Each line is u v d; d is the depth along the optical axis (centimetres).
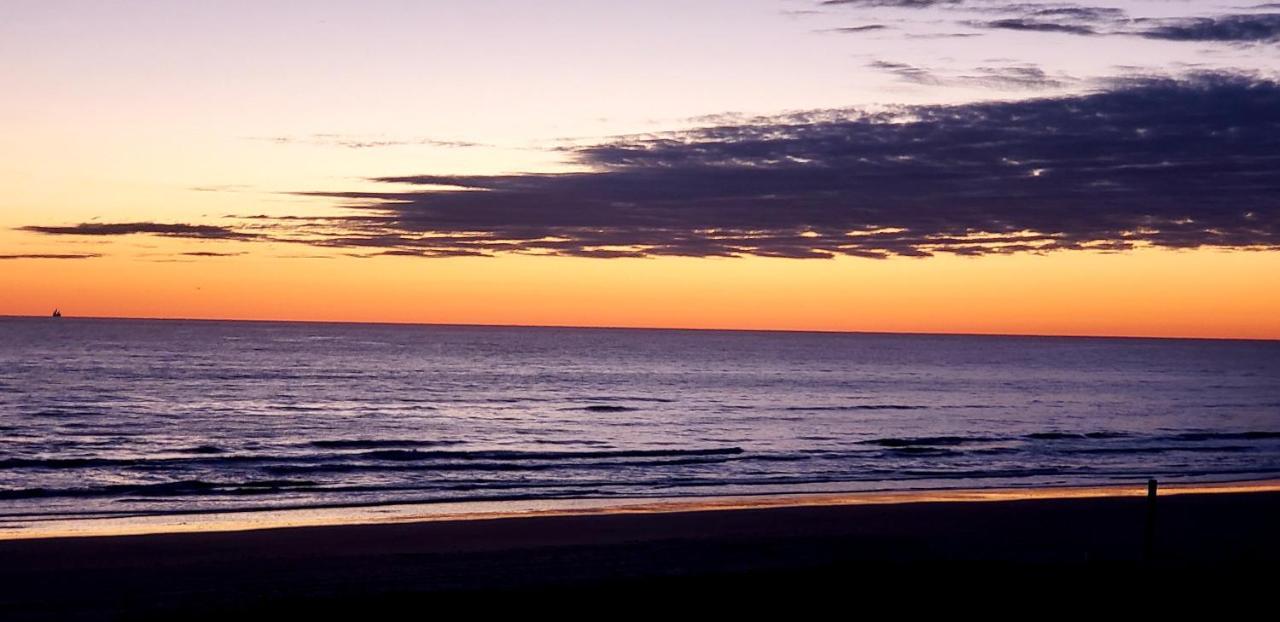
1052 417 5684
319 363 9550
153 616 1194
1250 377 11025
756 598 1293
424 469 3069
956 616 1230
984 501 2412
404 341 17212
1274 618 1237
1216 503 2348
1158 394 7950
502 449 3731
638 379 8544
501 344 17000
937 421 5319
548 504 2373
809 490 2664
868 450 3784
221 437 3975
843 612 1241
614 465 3219
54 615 1229
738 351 16212
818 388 7906
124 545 1700
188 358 9731
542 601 1264
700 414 5500
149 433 4053
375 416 5019
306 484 2684
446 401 6006
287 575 1497
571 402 6156
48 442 3681
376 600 1257
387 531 1886
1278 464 3438
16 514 2166
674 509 2288
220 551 1669
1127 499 2412
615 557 1662
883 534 1914
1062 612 1248
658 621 1198
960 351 19388
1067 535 1928
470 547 1742
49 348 10956
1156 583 1385
